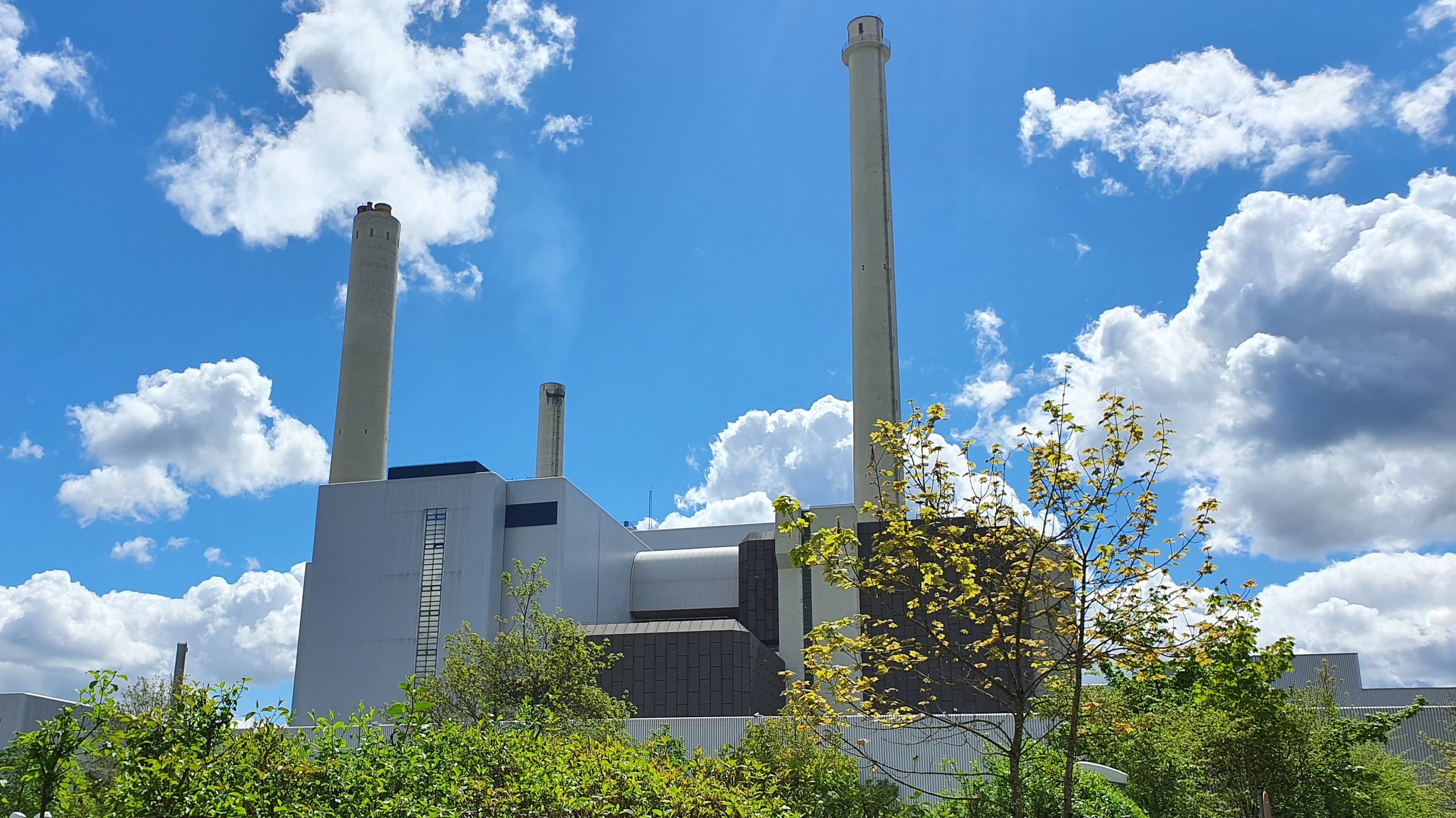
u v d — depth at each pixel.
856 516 70.62
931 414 18.62
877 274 86.31
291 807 12.54
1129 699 32.38
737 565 83.44
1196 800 30.12
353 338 95.06
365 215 97.81
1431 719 49.06
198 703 13.55
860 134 90.19
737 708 61.38
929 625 19.30
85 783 13.48
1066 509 17.48
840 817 28.91
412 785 13.46
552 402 115.94
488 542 72.44
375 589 73.31
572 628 45.72
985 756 27.03
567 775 13.85
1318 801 30.98
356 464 92.00
